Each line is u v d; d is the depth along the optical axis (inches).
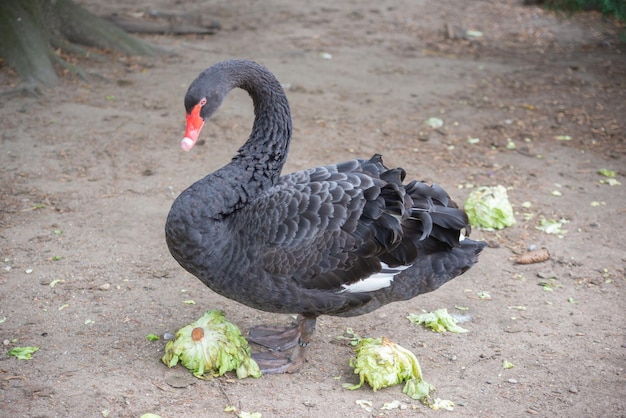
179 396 108.3
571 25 257.0
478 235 136.3
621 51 227.1
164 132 159.6
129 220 135.5
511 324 120.3
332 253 107.7
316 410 107.6
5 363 110.8
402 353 110.8
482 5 285.1
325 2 281.9
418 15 269.6
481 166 153.7
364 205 108.3
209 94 111.9
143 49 205.5
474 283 127.1
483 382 112.2
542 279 128.0
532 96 187.8
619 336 118.7
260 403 108.1
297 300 108.7
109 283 123.3
